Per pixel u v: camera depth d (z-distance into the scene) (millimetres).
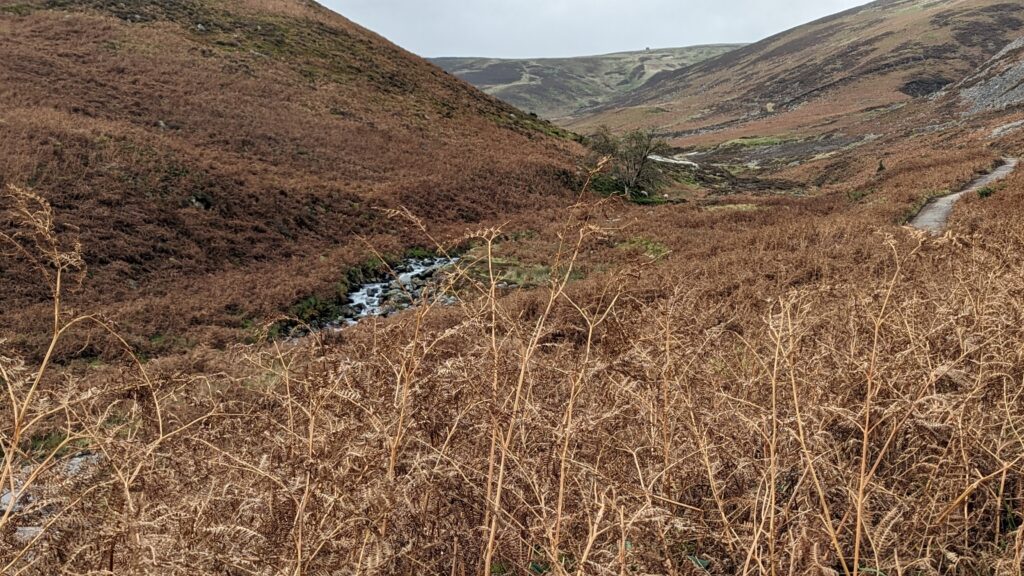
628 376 2498
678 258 19625
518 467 2369
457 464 2268
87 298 17500
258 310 18484
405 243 26688
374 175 34781
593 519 2064
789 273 10758
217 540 1895
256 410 2988
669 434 2498
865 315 3234
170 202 24141
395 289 21969
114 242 20672
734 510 2496
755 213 30641
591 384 2902
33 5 41719
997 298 3279
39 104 28797
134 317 16469
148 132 29609
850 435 2678
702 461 2473
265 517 2104
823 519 1972
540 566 2500
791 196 43188
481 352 2605
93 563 1960
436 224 29953
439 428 2586
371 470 2057
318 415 2305
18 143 23578
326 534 1796
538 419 2469
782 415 2730
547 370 2906
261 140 34344
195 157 28094
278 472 2084
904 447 2719
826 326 3820
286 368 2779
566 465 2213
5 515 1869
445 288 2631
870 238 14844
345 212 28719
